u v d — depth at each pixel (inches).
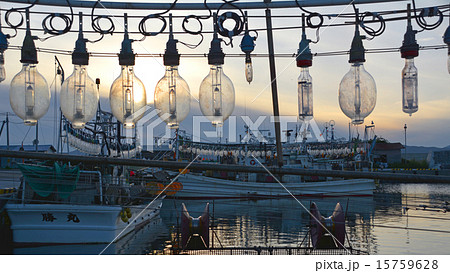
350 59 145.6
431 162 2529.5
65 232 633.6
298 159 1668.3
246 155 1565.0
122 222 708.0
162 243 699.4
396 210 1139.3
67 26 157.1
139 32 157.4
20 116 148.6
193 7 159.3
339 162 1747.0
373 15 151.6
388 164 2640.3
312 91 154.6
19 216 621.0
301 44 156.1
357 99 141.6
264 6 161.5
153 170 1127.6
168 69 151.4
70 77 150.9
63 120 713.0
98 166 714.8
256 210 1208.8
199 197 1453.0
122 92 147.9
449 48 149.6
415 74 148.4
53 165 646.5
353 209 1189.7
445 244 722.2
